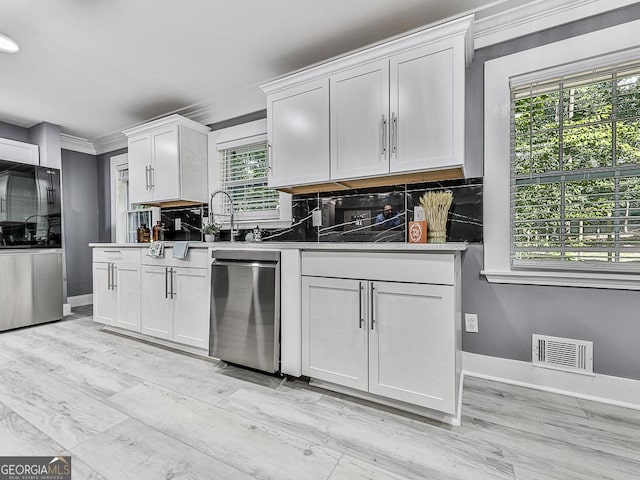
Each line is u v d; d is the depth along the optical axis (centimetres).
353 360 172
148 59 234
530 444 137
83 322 344
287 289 193
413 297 156
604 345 173
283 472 121
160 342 273
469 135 206
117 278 294
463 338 208
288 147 228
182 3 176
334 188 246
